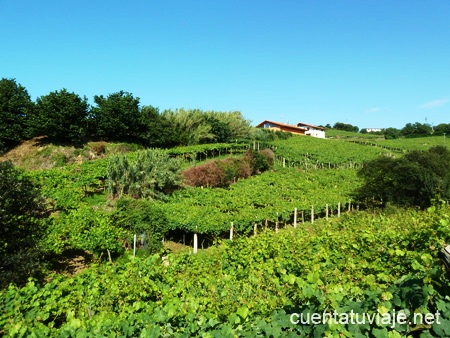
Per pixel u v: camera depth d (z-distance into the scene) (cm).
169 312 455
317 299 370
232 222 1802
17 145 4247
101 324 477
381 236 816
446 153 2681
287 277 454
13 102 4253
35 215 1163
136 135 4772
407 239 720
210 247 1769
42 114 4050
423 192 2125
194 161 3559
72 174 2633
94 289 730
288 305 403
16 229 1055
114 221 1639
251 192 2720
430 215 895
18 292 680
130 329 428
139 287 696
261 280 672
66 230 1402
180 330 424
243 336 362
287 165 4481
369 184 2505
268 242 1052
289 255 900
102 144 4369
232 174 3269
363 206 2838
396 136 8581
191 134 4994
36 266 1018
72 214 1641
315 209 2398
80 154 4088
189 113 5147
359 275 584
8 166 1066
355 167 4412
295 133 7669
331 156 4869
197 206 2144
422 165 2308
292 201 2495
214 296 621
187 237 1911
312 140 6544
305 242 1005
